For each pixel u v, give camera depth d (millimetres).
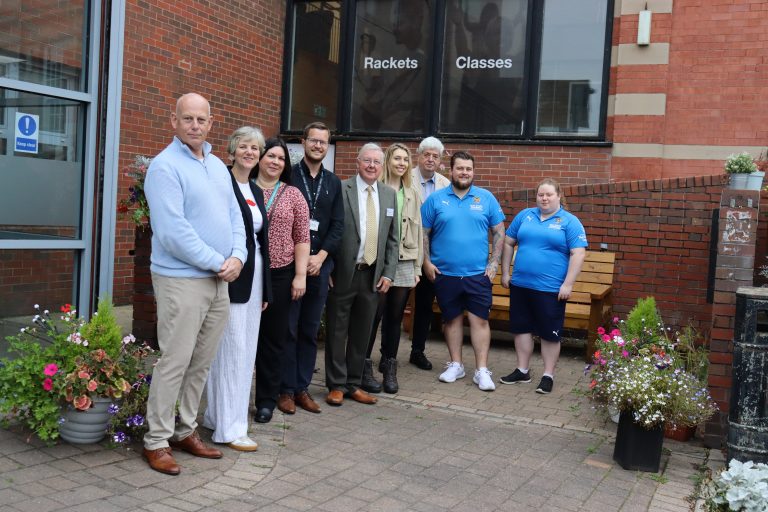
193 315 4031
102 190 5539
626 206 7891
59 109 5348
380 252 5609
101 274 5559
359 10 10250
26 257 5184
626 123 8984
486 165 9609
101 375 4285
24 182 5152
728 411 4914
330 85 10469
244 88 9961
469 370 6992
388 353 6195
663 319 7797
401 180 6148
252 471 4188
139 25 8391
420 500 3947
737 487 3709
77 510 3482
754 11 8477
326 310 5684
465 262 6340
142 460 4172
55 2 5285
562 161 9289
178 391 4113
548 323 6242
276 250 4887
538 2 9359
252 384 6062
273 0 10398
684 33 8750
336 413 5434
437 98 9883
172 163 3932
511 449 4859
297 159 7453
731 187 5105
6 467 3908
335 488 4039
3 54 5000
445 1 9828
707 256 7672
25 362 4227
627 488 4285
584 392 5719
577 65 9266
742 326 4426
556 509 3938
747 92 8555
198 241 3939
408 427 5211
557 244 6207
